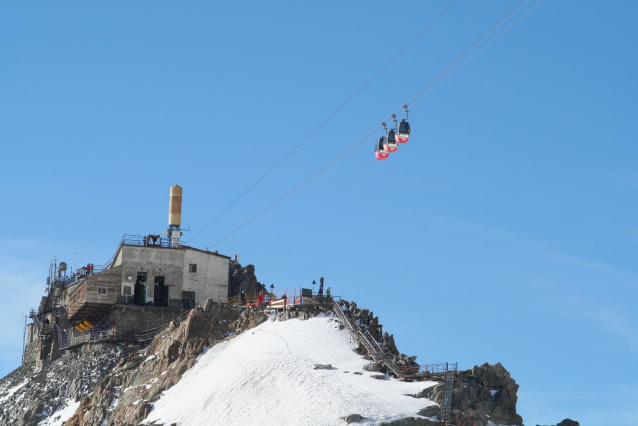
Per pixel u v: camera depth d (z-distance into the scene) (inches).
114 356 7416.3
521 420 5206.7
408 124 4596.5
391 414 4781.0
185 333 6614.2
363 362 5565.9
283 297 6515.8
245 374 5575.8
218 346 6432.1
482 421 5054.1
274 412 5034.5
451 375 5027.1
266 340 6063.0
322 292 6412.4
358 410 4815.5
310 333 5979.3
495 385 5280.5
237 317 6756.9
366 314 6067.9
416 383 5241.1
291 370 5477.4
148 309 7795.3
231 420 5147.6
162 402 6028.5
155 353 6850.4
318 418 4793.3
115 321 7721.5
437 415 4899.1
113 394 6614.2
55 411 7165.4
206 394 5634.8
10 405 7623.0
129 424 5851.4
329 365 5492.1
